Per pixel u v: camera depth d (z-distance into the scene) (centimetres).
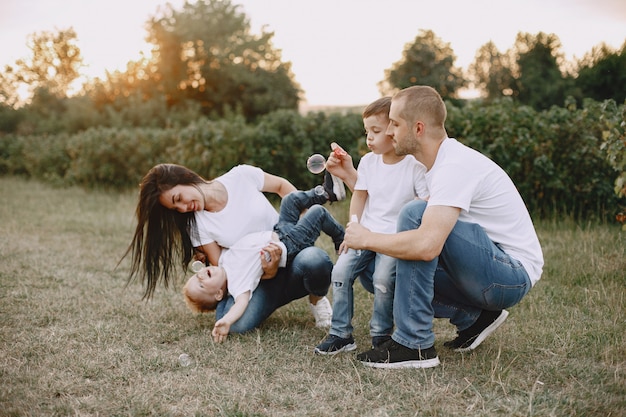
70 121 1938
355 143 872
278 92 2892
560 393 234
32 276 443
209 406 231
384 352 269
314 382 255
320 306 338
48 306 367
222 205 334
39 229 664
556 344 291
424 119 258
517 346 293
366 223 303
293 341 308
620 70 1209
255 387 250
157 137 1089
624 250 467
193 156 948
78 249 554
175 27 2781
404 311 263
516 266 260
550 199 673
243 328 320
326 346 288
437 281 273
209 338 313
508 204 263
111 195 1040
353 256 291
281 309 373
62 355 285
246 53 2883
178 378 260
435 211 245
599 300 359
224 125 921
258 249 321
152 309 367
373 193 302
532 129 659
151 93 2639
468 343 288
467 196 248
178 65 2778
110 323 335
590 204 661
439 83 2036
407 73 2089
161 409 230
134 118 1973
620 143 438
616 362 268
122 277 451
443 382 250
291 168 899
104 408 231
